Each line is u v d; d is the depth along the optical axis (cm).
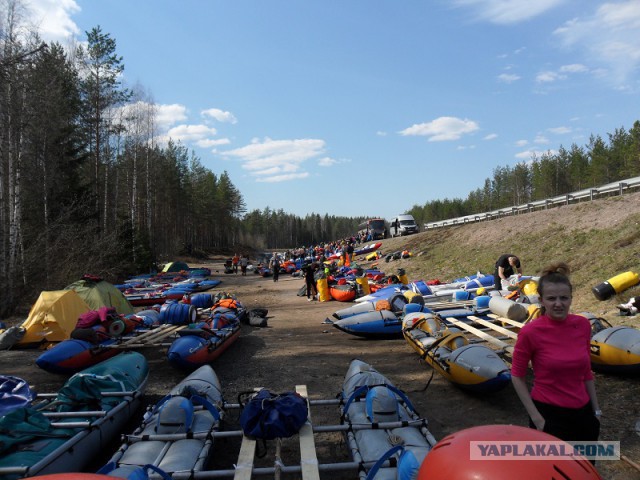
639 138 5181
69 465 433
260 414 449
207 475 386
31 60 1803
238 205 9312
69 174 2880
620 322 895
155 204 4866
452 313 1050
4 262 1694
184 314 1057
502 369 603
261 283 2853
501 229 2272
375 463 387
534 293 1082
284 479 446
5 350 1004
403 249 2997
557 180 6906
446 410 614
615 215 1691
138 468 357
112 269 2453
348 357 912
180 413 466
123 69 3244
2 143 1783
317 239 15350
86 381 550
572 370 284
